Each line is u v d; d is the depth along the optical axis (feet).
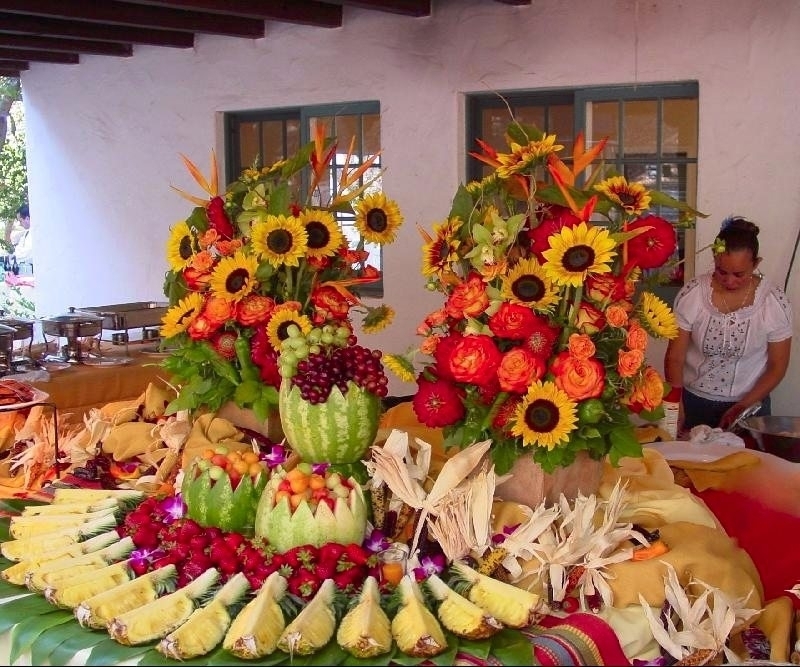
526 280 6.44
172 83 22.74
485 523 6.29
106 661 5.49
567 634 5.66
